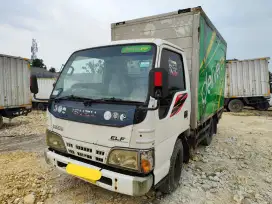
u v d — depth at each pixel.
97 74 3.20
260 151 5.86
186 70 3.76
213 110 6.11
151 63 2.80
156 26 4.48
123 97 2.75
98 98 2.90
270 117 13.55
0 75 9.49
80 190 3.52
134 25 4.79
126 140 2.49
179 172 3.62
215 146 6.23
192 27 4.04
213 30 5.31
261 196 3.46
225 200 3.34
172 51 3.32
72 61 3.59
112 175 2.53
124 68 2.99
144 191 2.45
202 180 3.96
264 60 15.32
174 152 3.27
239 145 6.39
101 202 3.19
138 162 2.44
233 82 16.23
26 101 10.77
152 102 2.53
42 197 3.30
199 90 4.21
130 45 3.11
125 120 2.48
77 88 3.24
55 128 3.14
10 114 9.98
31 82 3.47
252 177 4.16
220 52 6.59
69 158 3.00
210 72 5.28
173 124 3.13
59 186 3.63
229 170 4.48
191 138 4.25
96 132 2.68
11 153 5.49
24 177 3.92
